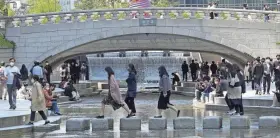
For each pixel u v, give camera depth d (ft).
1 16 209.05
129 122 94.58
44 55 208.03
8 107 115.24
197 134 87.76
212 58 290.76
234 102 112.57
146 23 204.95
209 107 135.33
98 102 165.99
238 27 207.41
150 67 288.92
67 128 94.32
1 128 91.56
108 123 95.40
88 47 218.18
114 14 205.36
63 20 207.51
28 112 103.81
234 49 208.03
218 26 206.69
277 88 124.98
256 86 143.23
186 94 197.98
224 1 375.25
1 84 134.62
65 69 202.59
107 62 291.38
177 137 84.58
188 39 215.92
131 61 289.53
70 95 165.27
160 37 214.69
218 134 87.40
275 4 367.45
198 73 223.10
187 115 119.24
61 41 207.92
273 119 95.25
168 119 111.34
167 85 100.58
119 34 205.36
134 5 223.51
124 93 207.41
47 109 112.98
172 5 376.48
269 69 143.02
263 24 207.72
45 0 347.56
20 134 90.22
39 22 208.85
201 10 206.18
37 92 94.79
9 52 208.23
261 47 208.33
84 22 206.49
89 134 89.20
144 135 87.30
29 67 208.85
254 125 98.84
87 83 216.13
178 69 286.87
